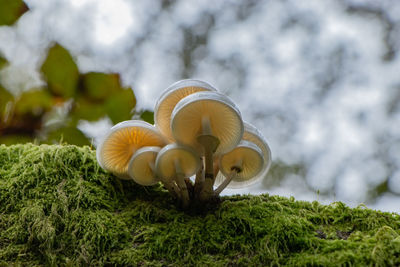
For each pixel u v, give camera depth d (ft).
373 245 2.62
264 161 2.90
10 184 2.73
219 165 2.83
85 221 2.69
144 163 2.77
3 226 2.68
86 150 2.85
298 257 2.62
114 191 2.78
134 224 2.71
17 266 2.64
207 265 2.63
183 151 2.73
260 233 2.66
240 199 2.79
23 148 2.86
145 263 2.64
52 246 2.66
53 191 2.73
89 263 2.64
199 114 2.77
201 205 2.75
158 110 2.84
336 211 2.73
